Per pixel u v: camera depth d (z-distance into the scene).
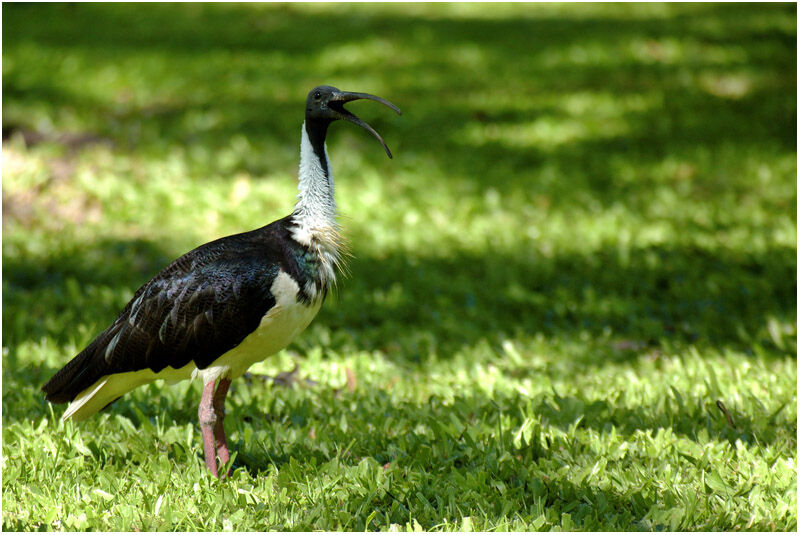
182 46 23.69
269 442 8.18
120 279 12.67
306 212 7.59
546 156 17.56
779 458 7.76
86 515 6.82
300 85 20.86
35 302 11.70
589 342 10.98
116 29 25.28
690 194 16.03
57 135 17.08
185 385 9.36
